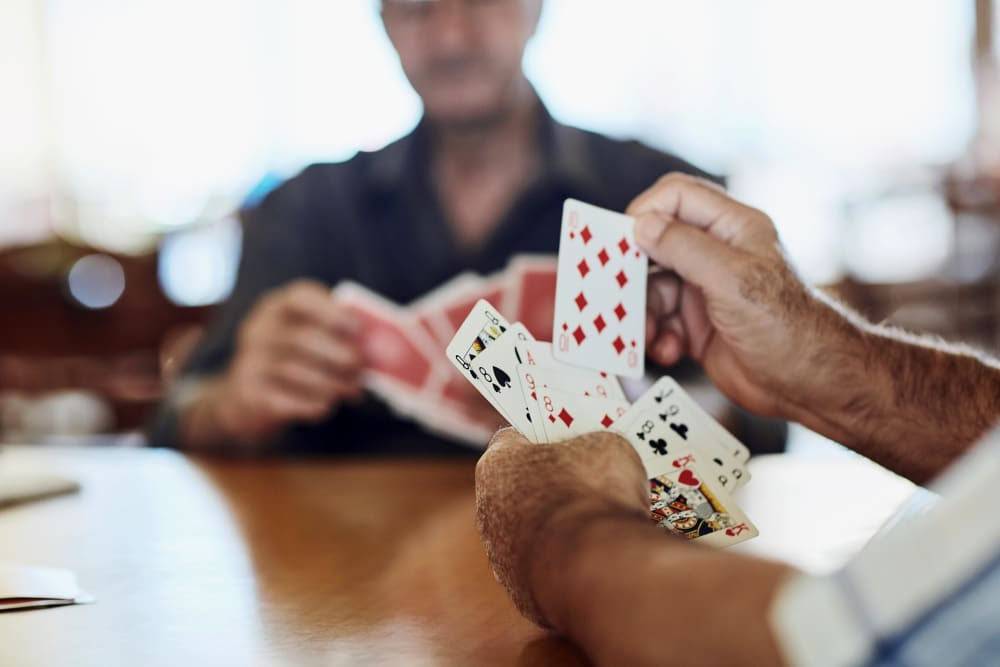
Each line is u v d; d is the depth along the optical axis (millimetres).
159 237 7047
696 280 1079
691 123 8148
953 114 7637
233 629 805
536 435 876
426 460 2072
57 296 4766
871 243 6375
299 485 1732
